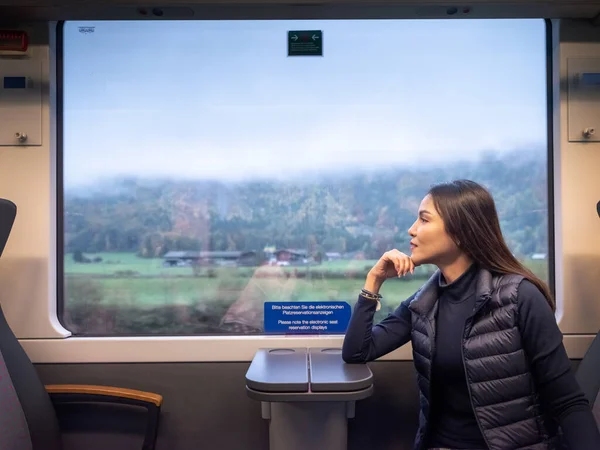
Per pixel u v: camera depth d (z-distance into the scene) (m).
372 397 2.16
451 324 1.50
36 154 2.12
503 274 1.48
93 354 2.12
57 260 2.18
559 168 2.14
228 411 2.14
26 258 2.12
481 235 1.46
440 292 1.58
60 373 2.13
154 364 2.13
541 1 1.93
